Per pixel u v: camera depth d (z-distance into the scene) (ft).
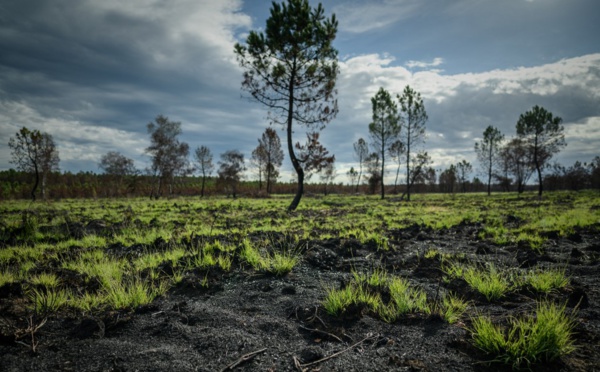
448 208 60.90
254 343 8.52
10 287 12.19
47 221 38.24
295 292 12.65
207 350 8.17
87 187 149.69
